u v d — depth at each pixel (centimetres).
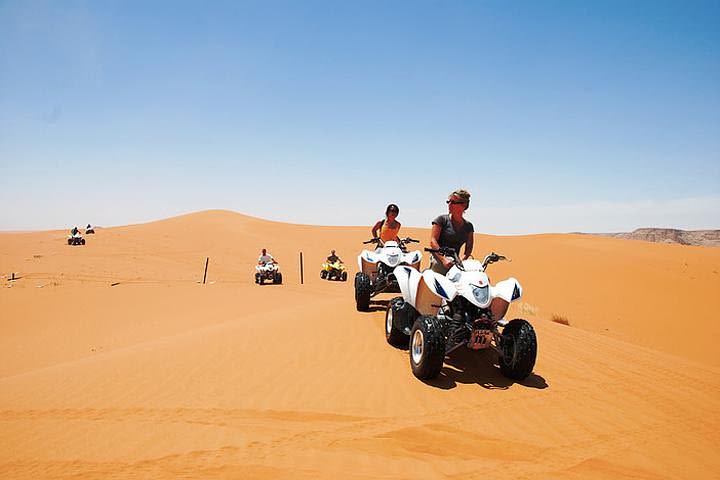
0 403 534
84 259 3472
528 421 474
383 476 359
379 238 1033
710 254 4759
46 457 399
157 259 3734
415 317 686
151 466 379
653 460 400
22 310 1861
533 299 2577
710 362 1650
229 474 362
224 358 681
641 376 634
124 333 1526
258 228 6078
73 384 594
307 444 414
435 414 484
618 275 3244
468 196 657
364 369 628
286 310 1242
